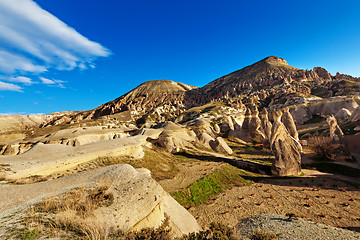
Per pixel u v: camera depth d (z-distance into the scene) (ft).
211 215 57.47
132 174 39.22
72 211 24.73
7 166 50.42
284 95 350.43
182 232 37.76
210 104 416.46
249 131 184.75
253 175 94.89
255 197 69.15
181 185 73.00
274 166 97.35
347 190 72.90
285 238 37.29
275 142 102.01
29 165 53.42
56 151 69.51
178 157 116.88
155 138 143.13
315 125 222.69
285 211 57.77
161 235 25.14
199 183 75.87
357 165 100.48
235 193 73.31
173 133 145.28
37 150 66.64
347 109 222.28
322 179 86.94
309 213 55.93
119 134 184.03
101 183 34.83
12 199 29.60
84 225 21.80
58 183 37.14
